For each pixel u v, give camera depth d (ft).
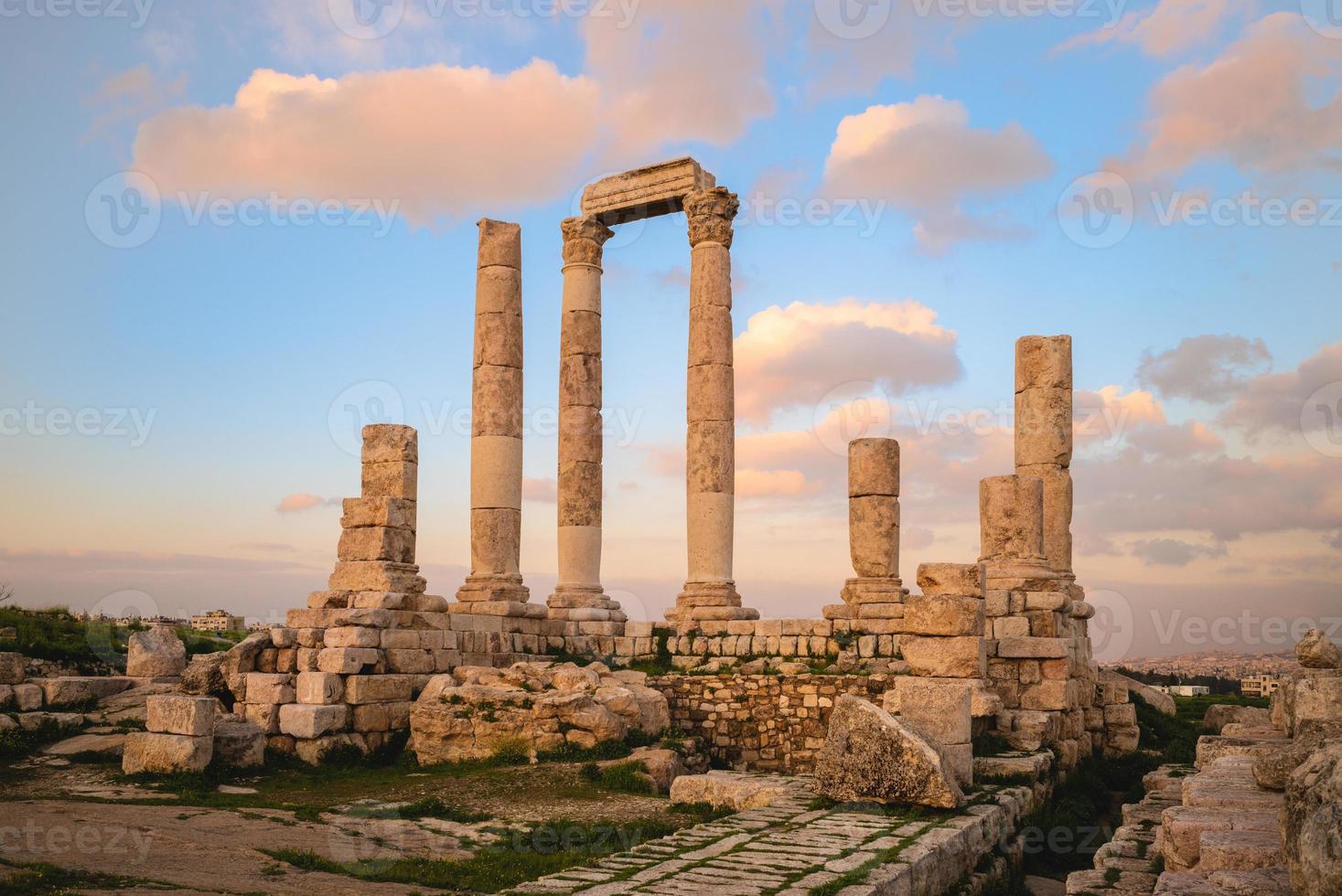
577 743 69.51
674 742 72.38
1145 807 56.29
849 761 52.13
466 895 39.75
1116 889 39.42
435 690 74.69
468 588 96.73
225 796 59.06
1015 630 79.71
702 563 97.86
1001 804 53.26
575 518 102.42
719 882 37.58
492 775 64.34
